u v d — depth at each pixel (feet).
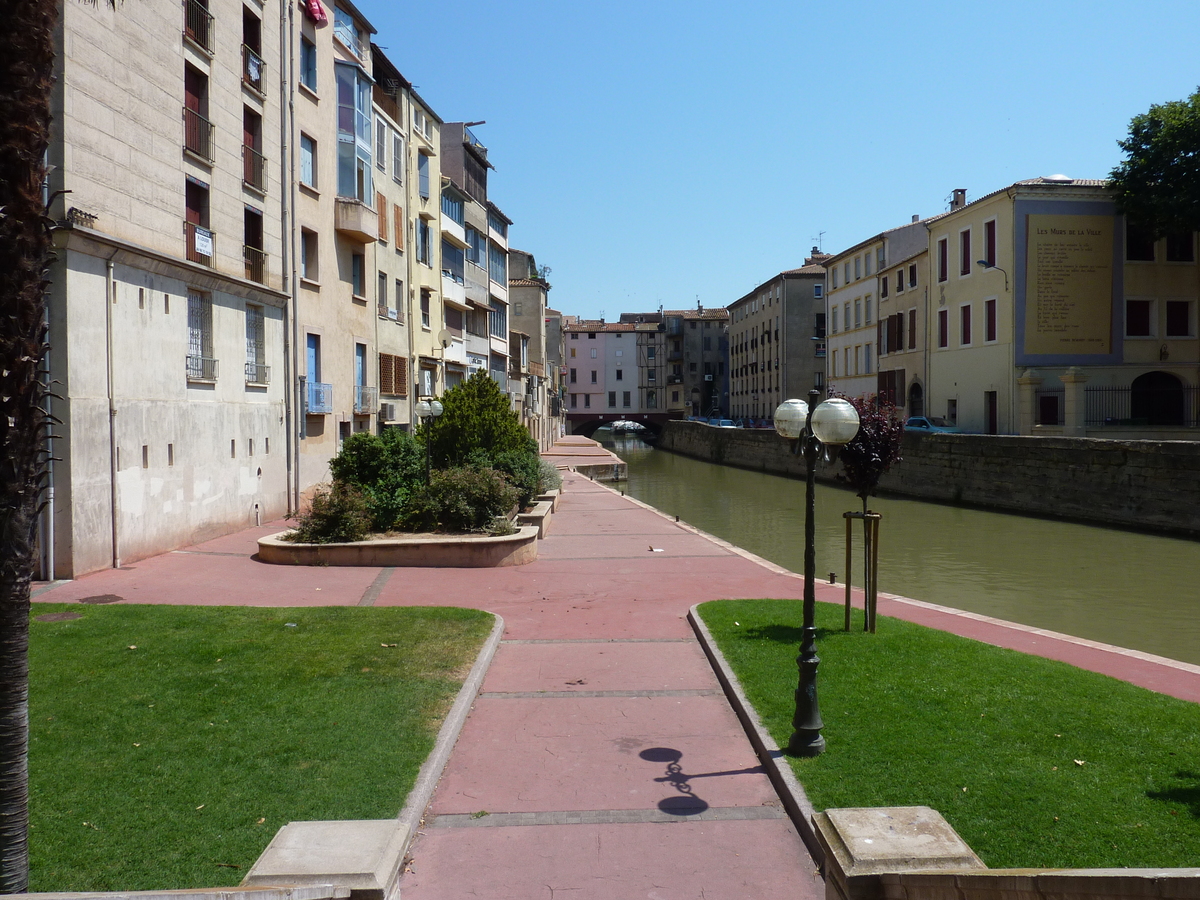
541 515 73.20
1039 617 54.39
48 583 46.62
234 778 21.99
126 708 26.84
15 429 14.08
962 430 139.44
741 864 19.17
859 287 195.42
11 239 13.66
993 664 32.35
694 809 21.74
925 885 13.20
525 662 34.81
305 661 32.45
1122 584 64.95
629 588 50.42
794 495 142.41
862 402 37.55
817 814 16.12
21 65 13.60
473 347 150.51
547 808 21.80
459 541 56.44
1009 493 110.01
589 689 31.32
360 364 96.63
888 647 34.86
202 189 63.31
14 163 13.61
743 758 24.89
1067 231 126.82
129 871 17.49
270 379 74.84
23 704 14.48
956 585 65.00
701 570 56.80
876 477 37.52
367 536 59.21
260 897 12.39
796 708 24.08
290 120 78.54
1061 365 127.13
